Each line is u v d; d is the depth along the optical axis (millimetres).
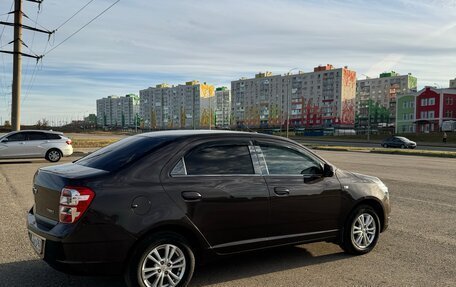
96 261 3684
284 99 135125
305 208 4828
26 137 17906
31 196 9453
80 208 3652
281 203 4629
